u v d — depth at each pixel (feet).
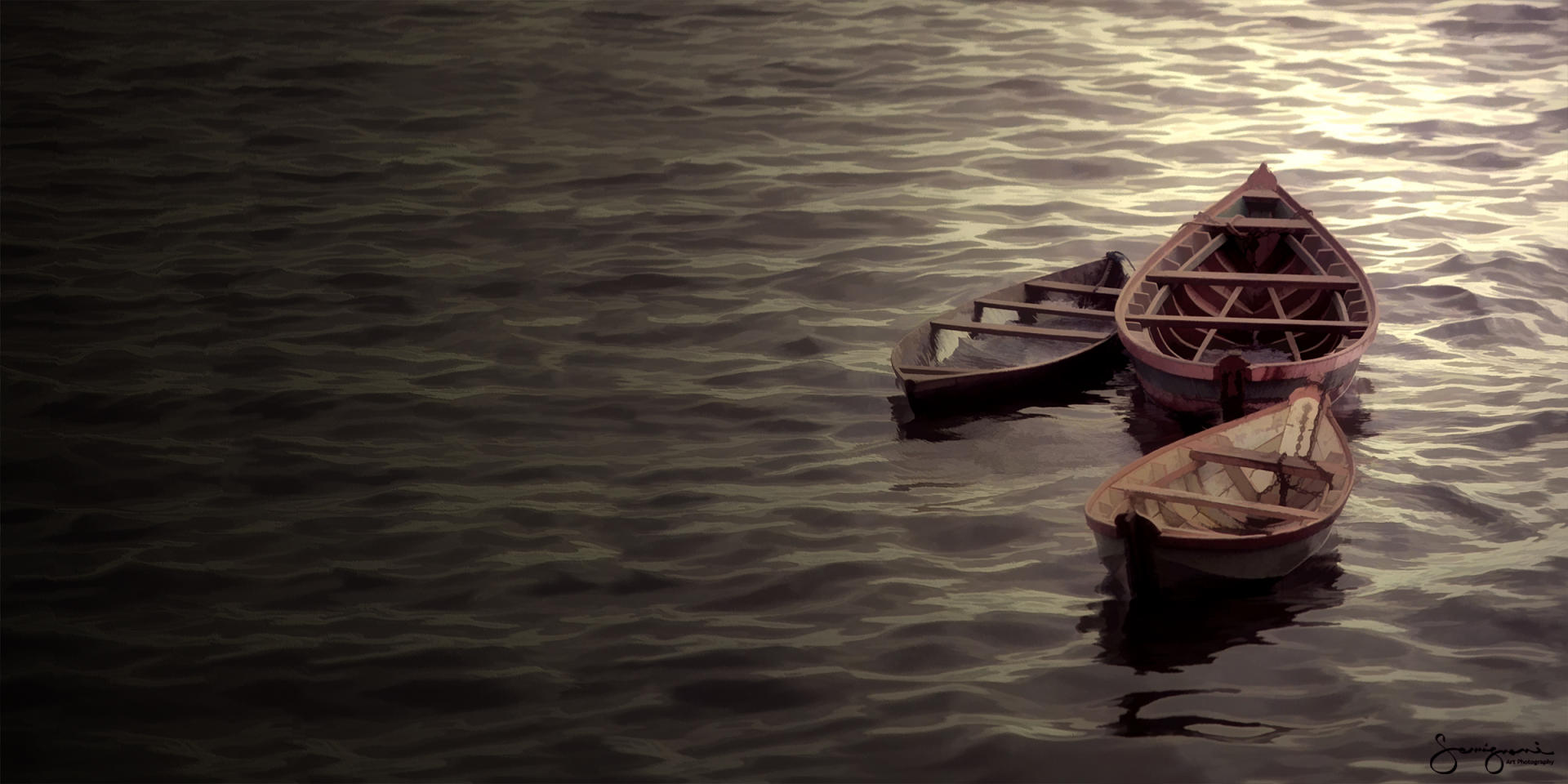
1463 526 35.09
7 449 41.45
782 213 60.70
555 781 26.94
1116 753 27.07
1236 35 85.10
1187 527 33.94
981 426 41.42
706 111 74.74
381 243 58.29
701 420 42.75
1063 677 29.45
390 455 40.93
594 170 66.54
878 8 93.97
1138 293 44.32
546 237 58.75
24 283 54.34
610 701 29.35
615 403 44.06
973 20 90.63
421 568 34.76
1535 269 51.96
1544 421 40.63
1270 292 45.57
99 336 49.70
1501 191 60.39
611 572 34.27
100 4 96.12
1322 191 61.11
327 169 67.26
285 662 30.99
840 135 70.74
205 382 45.96
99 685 30.42
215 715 29.35
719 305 51.65
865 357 46.91
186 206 62.80
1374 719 27.84
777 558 34.65
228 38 88.33
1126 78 77.82
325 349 48.55
